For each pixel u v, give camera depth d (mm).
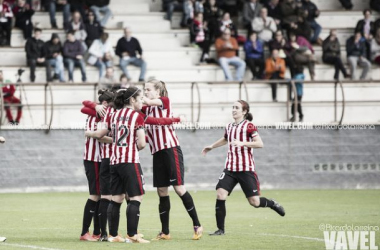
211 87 71750
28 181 62406
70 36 71688
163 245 30297
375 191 62812
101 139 31375
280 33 73125
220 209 34062
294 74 72938
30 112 67500
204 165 64062
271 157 64812
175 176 32281
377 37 77938
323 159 65250
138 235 31203
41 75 72062
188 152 63906
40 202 53281
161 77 74000
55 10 78438
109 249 28953
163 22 79812
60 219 42219
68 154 62906
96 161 32375
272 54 72312
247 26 78000
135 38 73125
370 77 76875
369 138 65500
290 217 42875
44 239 32844
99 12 78062
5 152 62125
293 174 65062
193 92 71500
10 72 72062
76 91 70375
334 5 86125
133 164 30469
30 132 62406
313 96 72312
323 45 75938
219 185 33969
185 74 74375
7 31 74812
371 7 84062
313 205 50625
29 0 77125
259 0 78938
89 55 73500
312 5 79812
